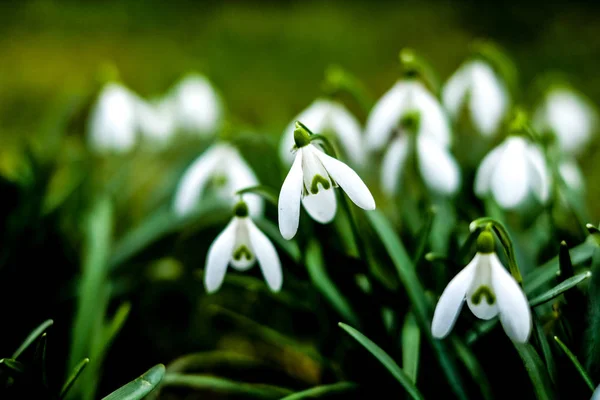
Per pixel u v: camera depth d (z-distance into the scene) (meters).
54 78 1.29
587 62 1.32
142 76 1.32
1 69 1.36
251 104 1.16
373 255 0.49
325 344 0.49
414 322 0.44
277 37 1.66
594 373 0.42
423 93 0.49
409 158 0.51
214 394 0.50
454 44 1.55
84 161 0.56
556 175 0.46
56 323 0.51
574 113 0.55
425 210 0.49
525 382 0.44
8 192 0.50
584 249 0.44
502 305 0.39
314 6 2.00
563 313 0.42
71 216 0.54
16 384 0.42
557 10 1.71
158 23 1.82
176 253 0.56
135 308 0.53
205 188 0.58
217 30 1.73
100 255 0.49
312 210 0.41
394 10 1.87
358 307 0.46
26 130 0.95
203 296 0.55
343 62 1.46
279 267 0.42
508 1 1.80
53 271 0.52
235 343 0.55
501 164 0.45
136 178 0.66
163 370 0.42
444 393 0.44
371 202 0.40
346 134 0.50
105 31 1.72
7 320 0.50
